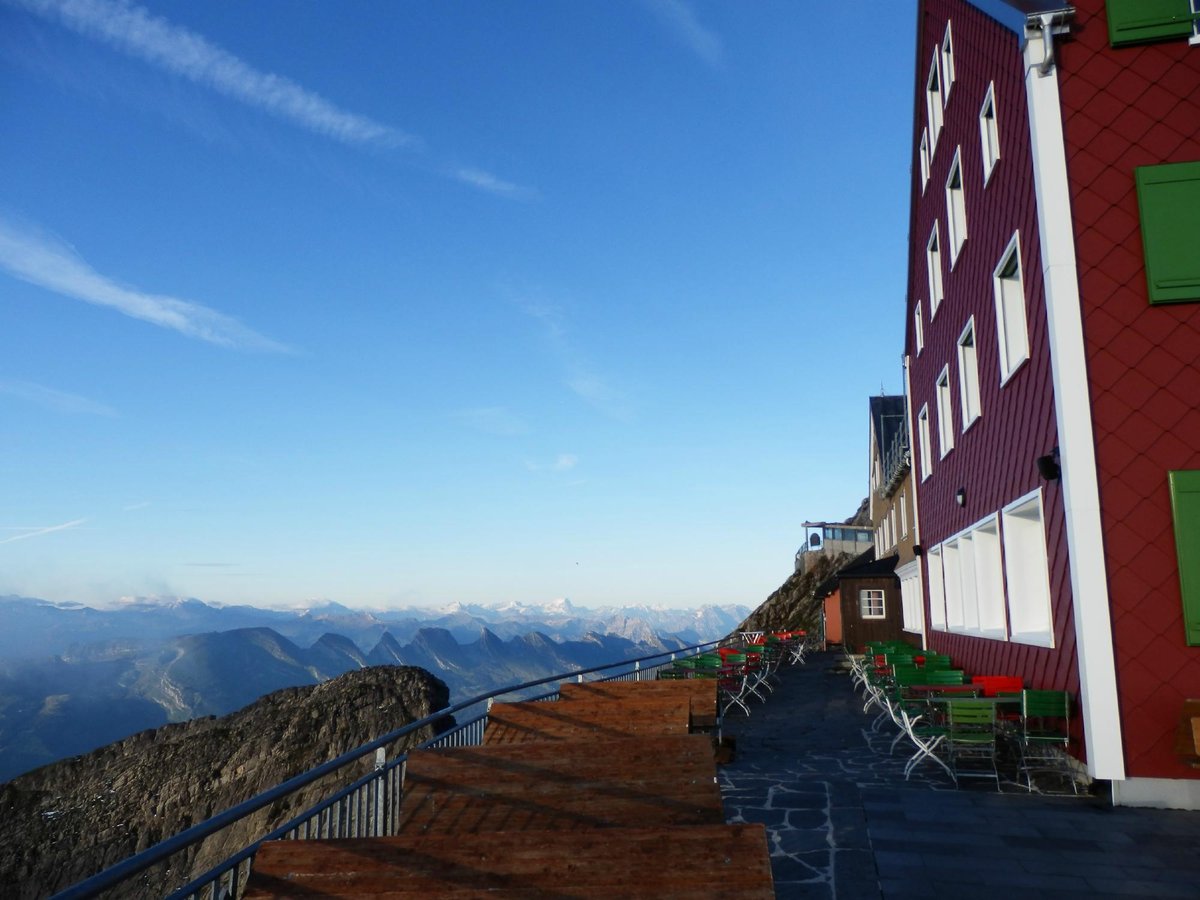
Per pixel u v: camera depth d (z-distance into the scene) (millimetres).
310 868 4223
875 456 38625
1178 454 8289
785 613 58000
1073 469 8477
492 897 4051
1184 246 8508
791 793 8938
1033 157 9195
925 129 17281
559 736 8773
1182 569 8078
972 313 13188
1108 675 8164
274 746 73500
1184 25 8812
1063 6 9023
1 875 66938
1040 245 9164
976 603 14461
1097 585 8281
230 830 65875
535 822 6004
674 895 3986
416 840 4316
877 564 31875
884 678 14430
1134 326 8570
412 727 6500
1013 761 10133
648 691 10750
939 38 15164
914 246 18891
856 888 5969
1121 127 8891
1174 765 7926
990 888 5898
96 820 71500
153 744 79188
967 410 13992
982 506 12961
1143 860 6434
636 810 5973
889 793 8773
